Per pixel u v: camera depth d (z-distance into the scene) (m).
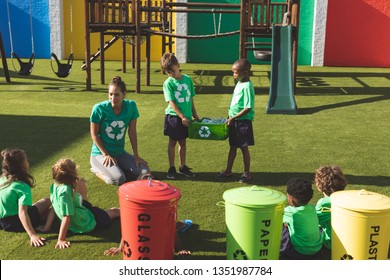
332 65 20.86
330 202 4.44
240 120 6.31
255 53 16.06
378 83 15.53
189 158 7.47
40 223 5.06
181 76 6.56
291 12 14.24
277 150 7.95
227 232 4.14
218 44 21.22
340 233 4.10
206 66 19.97
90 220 4.91
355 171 6.91
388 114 10.80
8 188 4.81
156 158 7.45
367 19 20.31
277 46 13.08
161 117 10.27
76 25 21.83
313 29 20.55
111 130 6.29
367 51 20.58
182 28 20.77
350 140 8.61
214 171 6.86
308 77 17.08
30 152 7.61
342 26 20.50
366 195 4.12
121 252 4.48
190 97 6.64
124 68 17.48
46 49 21.86
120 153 6.48
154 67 19.08
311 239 4.35
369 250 4.02
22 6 21.58
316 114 10.84
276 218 4.00
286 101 11.26
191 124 6.42
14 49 21.95
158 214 3.94
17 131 8.92
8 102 11.69
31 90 13.38
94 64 19.89
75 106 11.35
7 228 4.91
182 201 5.72
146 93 13.26
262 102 12.31
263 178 6.58
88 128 9.24
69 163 4.66
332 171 4.70
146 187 4.04
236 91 6.37
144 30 13.78
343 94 13.42
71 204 4.64
